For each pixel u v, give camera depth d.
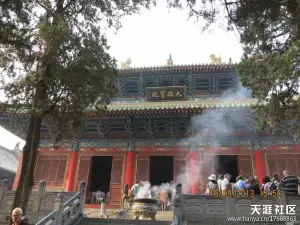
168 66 29.48
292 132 14.50
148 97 30.23
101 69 12.70
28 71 11.91
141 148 25.33
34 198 16.81
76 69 11.82
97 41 13.16
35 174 25.91
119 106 24.66
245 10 9.26
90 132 26.83
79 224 14.45
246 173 22.94
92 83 12.36
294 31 10.52
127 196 21.62
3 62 11.71
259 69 12.99
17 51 11.66
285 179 14.48
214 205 14.24
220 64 28.38
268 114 13.84
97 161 39.44
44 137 27.42
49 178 25.59
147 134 25.73
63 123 13.14
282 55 11.23
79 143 26.61
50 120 13.82
